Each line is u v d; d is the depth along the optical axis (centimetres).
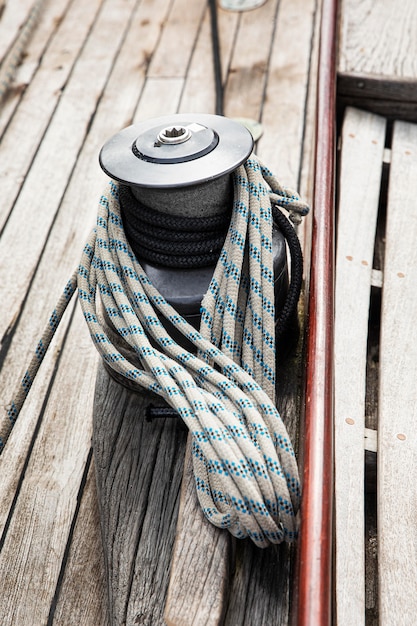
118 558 146
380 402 169
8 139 296
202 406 135
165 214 151
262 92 305
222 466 129
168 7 377
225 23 356
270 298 151
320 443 128
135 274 154
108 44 353
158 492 156
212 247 153
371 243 211
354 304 192
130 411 171
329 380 140
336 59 262
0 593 156
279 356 170
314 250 171
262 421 134
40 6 387
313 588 108
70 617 151
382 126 260
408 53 271
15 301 227
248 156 146
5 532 167
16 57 343
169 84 319
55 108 312
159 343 150
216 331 150
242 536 131
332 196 192
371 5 302
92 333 154
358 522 145
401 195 228
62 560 160
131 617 137
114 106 310
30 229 252
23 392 161
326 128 216
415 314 189
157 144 147
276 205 169
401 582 135
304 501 120
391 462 156
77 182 271
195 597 124
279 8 361
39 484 176
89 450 182
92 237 164
